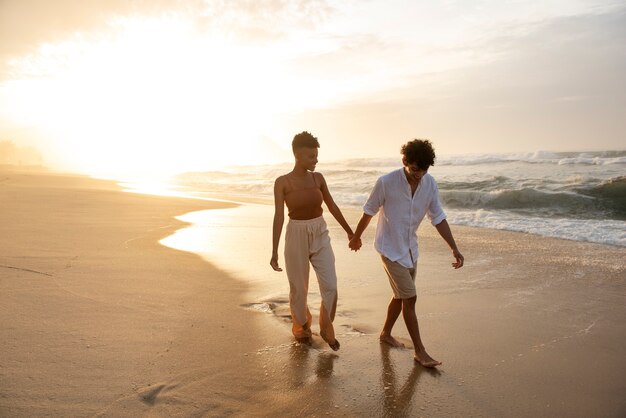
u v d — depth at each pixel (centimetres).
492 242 835
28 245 677
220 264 626
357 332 408
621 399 293
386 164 4419
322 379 315
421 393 299
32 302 429
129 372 306
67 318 395
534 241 838
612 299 496
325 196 396
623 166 2206
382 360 349
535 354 361
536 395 298
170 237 826
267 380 310
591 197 1295
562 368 337
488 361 349
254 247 752
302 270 379
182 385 295
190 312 431
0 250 634
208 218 1114
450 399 292
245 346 363
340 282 568
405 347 374
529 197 1354
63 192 1758
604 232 884
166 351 343
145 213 1169
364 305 482
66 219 988
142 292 481
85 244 709
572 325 422
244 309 449
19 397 267
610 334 400
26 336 353
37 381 287
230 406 274
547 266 644
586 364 343
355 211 1374
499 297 507
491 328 416
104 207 1266
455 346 378
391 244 358
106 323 389
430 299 503
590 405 286
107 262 600
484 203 1404
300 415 269
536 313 455
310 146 378
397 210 355
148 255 655
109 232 837
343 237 898
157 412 262
